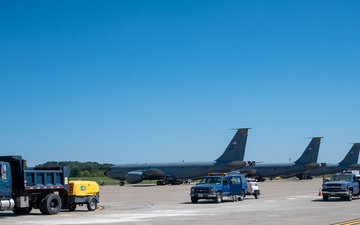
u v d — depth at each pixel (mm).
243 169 115000
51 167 33125
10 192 29500
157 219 26891
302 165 117062
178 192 66938
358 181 45812
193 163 99625
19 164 30156
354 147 130250
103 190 77000
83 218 28031
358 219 25938
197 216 28781
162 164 102438
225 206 38125
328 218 26625
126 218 27797
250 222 24625
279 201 44156
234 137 95562
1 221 26281
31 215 31062
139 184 118750
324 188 43750
